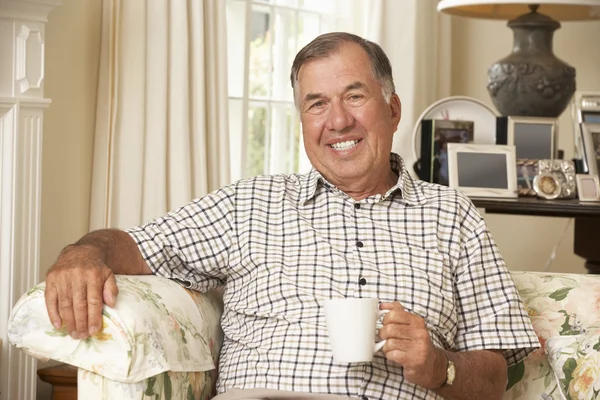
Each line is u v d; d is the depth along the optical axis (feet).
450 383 6.64
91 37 10.69
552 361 7.43
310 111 7.67
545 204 11.49
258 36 13.91
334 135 7.55
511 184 12.21
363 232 7.48
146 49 10.75
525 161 12.49
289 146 14.62
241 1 13.12
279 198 7.67
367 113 7.55
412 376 6.37
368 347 5.98
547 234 16.90
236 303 7.53
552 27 12.84
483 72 17.11
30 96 8.47
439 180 12.63
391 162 8.17
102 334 6.17
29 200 8.54
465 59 17.16
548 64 12.67
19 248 8.44
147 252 7.31
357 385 6.92
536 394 7.62
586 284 7.98
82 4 10.50
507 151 12.30
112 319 6.17
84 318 6.14
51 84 10.14
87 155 10.75
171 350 6.51
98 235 7.13
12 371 8.44
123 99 10.53
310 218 7.57
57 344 6.23
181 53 11.08
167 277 7.39
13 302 8.38
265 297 7.35
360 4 15.34
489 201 11.60
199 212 7.60
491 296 7.43
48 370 8.89
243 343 7.34
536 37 12.88
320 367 6.97
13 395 8.47
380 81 7.65
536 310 7.87
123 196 10.59
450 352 6.87
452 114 13.11
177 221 7.50
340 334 5.95
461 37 17.13
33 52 8.48
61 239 10.43
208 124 11.70
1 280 8.34
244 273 7.57
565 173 12.37
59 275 6.30
